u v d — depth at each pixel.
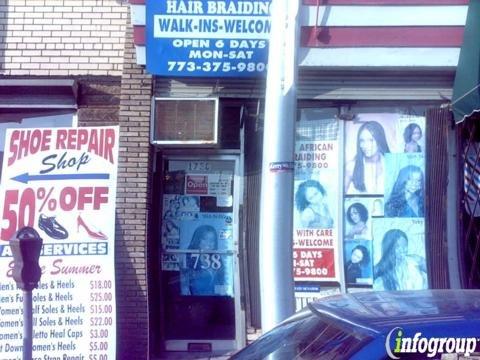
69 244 9.29
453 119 9.85
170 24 9.27
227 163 10.13
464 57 9.01
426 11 9.30
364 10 9.29
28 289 7.09
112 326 9.15
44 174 9.48
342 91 9.76
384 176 9.89
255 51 9.34
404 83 9.77
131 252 9.52
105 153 9.55
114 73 9.93
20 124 10.01
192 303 10.10
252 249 9.98
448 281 9.79
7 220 9.35
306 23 9.29
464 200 9.88
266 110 6.64
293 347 4.06
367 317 3.79
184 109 9.70
